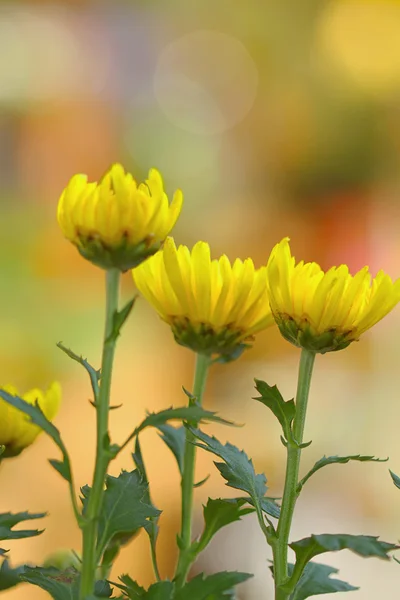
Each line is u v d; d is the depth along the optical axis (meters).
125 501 1.46
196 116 5.43
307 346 1.47
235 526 3.38
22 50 5.20
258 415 4.62
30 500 4.06
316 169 5.38
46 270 4.87
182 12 5.45
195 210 5.35
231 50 5.50
